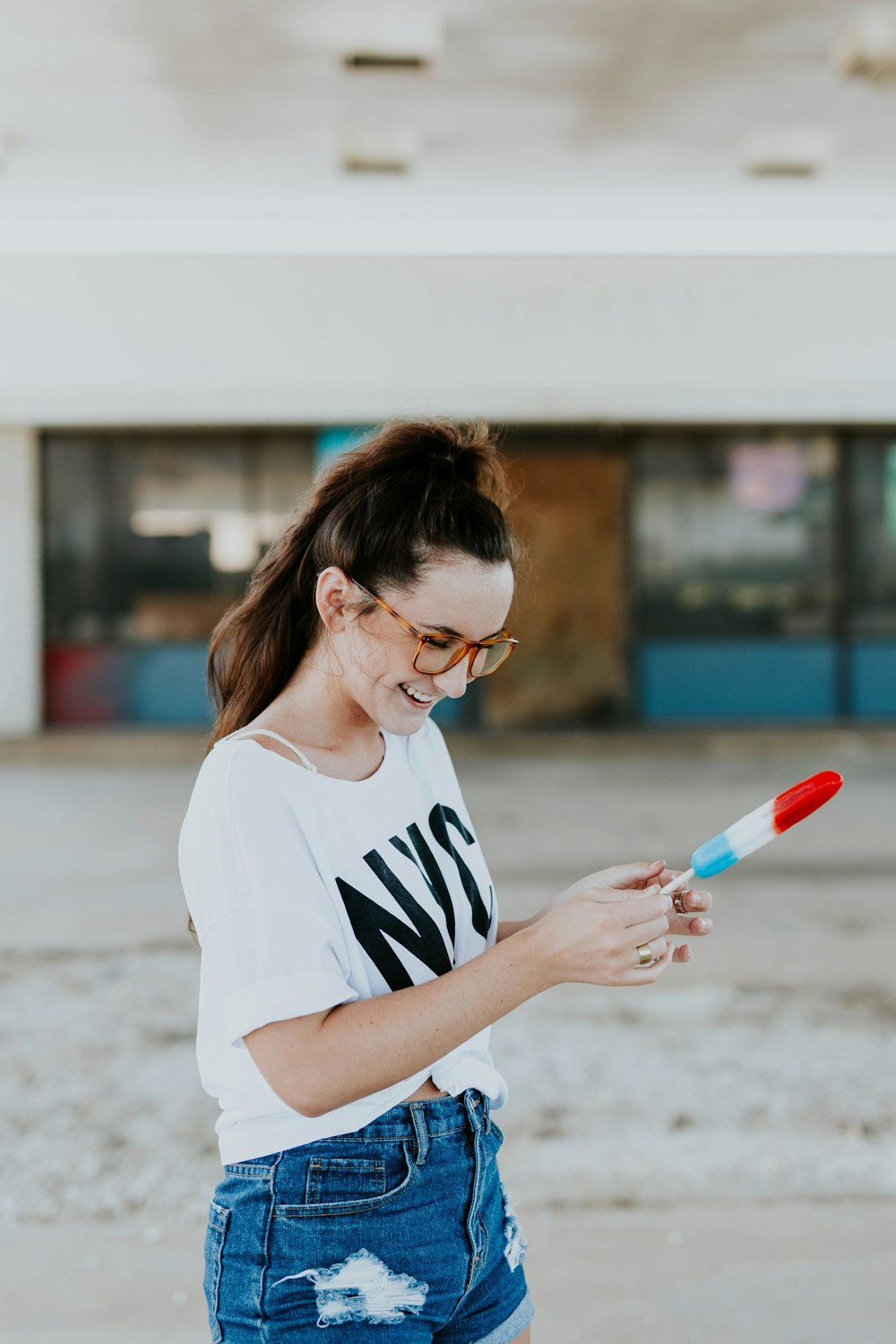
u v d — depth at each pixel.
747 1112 3.36
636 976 1.08
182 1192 2.93
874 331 11.25
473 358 11.17
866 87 7.24
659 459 12.10
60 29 6.38
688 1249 2.66
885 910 5.64
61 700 11.88
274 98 7.38
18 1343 2.34
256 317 11.06
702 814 8.12
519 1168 3.03
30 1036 3.99
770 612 12.20
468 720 12.20
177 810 8.45
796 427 12.08
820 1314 2.42
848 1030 4.02
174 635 11.88
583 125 7.91
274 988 1.06
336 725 1.26
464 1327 1.27
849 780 9.70
